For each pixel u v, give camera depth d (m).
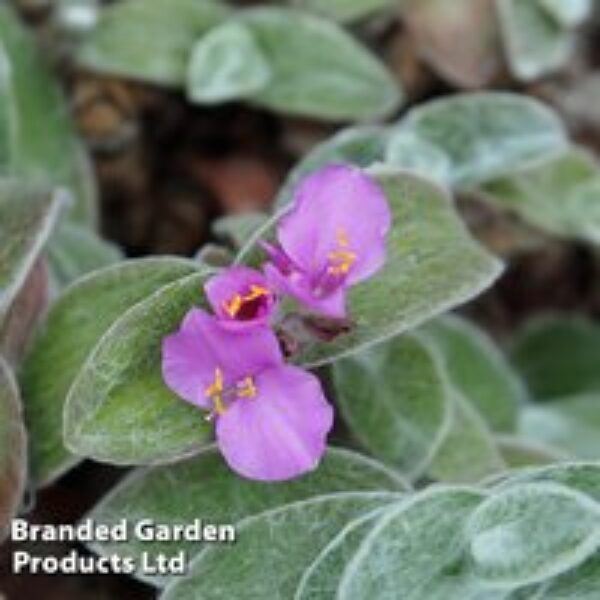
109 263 0.33
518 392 0.35
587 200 0.35
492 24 0.36
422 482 0.30
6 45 0.35
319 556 0.26
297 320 0.26
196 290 0.26
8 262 0.28
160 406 0.26
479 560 0.25
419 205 0.28
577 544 0.24
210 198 0.37
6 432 0.27
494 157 0.34
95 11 0.36
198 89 0.35
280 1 0.37
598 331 0.38
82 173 0.35
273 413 0.25
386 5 0.37
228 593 0.26
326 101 0.35
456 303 0.27
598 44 0.40
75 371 0.28
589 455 0.35
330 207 0.26
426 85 0.38
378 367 0.30
